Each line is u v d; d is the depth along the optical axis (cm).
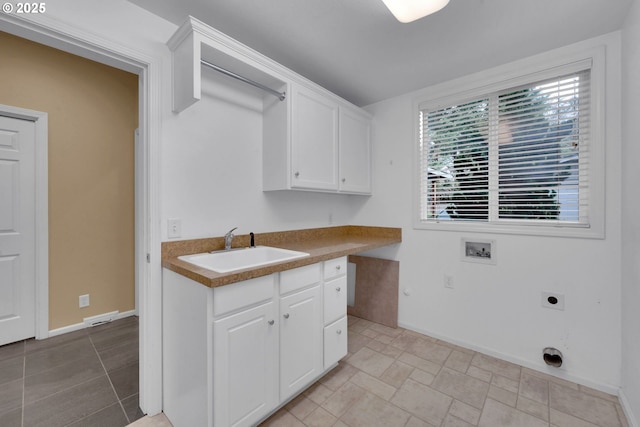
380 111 277
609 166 170
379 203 278
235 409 129
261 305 141
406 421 150
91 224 262
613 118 168
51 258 241
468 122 228
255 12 152
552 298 191
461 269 230
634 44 144
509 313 208
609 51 169
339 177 237
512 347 207
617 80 166
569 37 174
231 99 193
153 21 152
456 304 232
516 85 202
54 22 121
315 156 215
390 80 233
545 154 195
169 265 148
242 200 200
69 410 157
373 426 147
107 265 272
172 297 147
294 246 212
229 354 126
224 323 124
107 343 230
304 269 164
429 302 247
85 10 130
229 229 192
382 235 276
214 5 146
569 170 187
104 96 266
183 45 149
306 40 178
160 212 156
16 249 227
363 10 151
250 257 191
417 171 252
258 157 210
